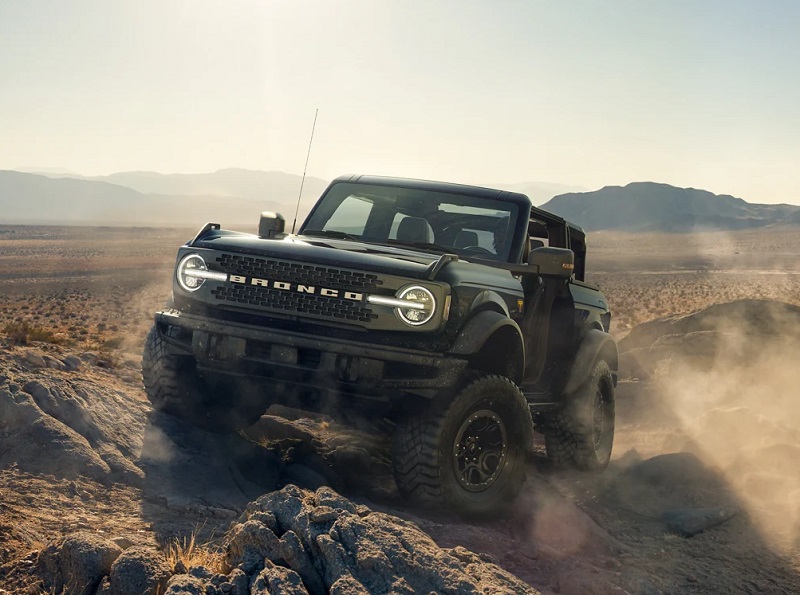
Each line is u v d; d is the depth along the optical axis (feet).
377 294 18.01
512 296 20.71
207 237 20.13
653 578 16.22
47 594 11.93
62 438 17.69
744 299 57.52
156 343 20.94
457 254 22.27
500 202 23.54
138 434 19.47
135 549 12.08
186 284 19.25
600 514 21.22
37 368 22.62
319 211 24.52
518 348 20.22
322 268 18.22
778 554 18.78
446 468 17.92
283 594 10.94
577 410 25.04
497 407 18.78
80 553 12.02
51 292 233.14
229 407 21.93
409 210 23.59
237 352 18.37
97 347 51.85
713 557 18.33
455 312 18.21
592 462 25.41
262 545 12.24
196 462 18.92
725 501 22.30
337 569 11.68
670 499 22.82
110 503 16.15
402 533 12.86
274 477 20.10
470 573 12.44
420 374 17.81
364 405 18.33
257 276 18.60
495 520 19.12
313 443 25.77
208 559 12.94
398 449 17.95
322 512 12.80
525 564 16.15
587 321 26.27
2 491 15.49
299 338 17.88
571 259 21.75
